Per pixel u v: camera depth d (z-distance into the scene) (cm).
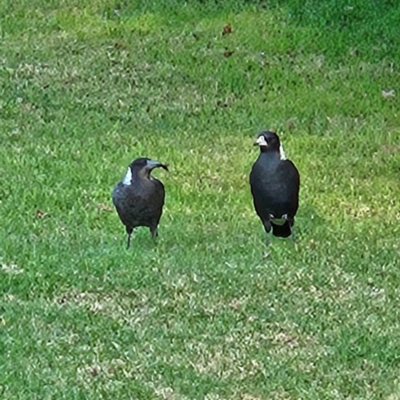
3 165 1644
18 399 993
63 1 2339
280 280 1270
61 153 1706
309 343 1126
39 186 1568
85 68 2073
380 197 1573
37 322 1152
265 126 1855
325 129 1852
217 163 1686
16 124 1838
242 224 1459
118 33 2214
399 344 1120
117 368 1059
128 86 2008
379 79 2031
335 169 1680
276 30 2197
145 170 1343
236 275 1281
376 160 1720
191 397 1011
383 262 1335
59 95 1964
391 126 1867
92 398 1001
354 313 1191
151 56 2119
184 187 1577
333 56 2116
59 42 2183
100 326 1145
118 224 1454
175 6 2303
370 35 2177
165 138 1794
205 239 1401
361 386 1041
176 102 1948
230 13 2269
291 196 1357
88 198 1536
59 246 1363
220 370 1061
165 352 1095
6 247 1343
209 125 1856
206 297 1225
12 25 2247
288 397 1019
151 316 1178
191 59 2103
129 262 1312
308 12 2248
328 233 1428
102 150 1730
